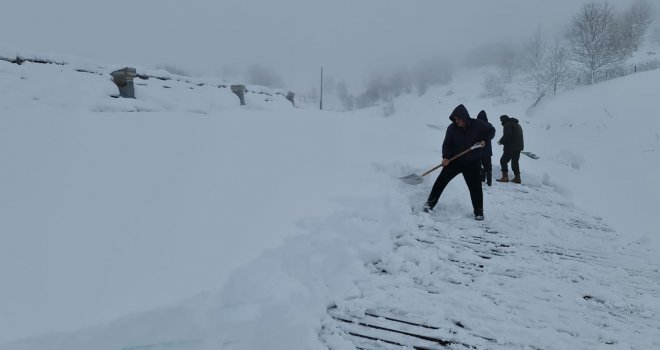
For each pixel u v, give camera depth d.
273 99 14.26
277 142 6.76
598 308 2.79
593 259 3.80
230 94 11.85
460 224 4.65
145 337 1.72
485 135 4.62
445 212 5.04
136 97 8.54
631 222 8.38
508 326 2.49
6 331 1.53
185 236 2.59
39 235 2.38
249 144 6.18
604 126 21.38
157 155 4.61
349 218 3.61
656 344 2.37
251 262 2.27
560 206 5.93
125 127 5.80
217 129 7.06
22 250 2.19
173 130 6.23
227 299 2.01
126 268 2.11
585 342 2.37
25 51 6.97
